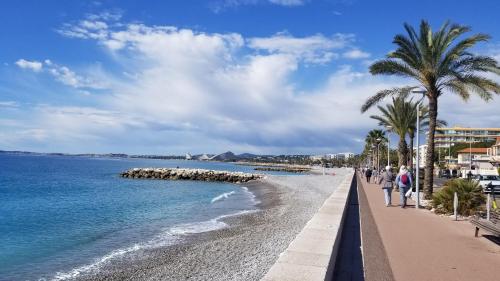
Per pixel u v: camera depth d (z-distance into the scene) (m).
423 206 18.44
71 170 100.81
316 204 27.42
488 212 11.05
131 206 30.50
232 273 10.79
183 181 70.06
